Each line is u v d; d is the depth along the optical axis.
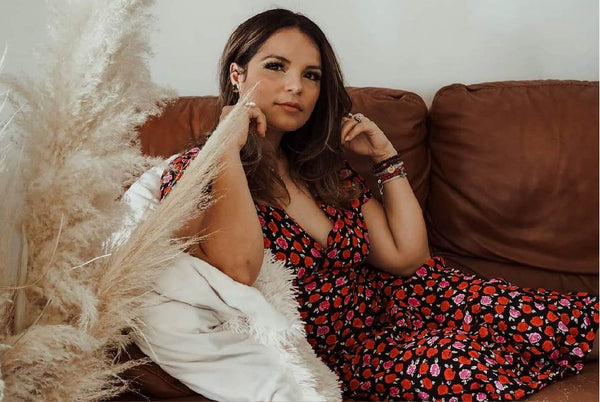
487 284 1.69
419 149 1.96
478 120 1.92
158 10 2.11
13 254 1.11
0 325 1.07
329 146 1.68
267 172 1.55
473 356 1.44
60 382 1.08
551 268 1.90
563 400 1.41
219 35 2.14
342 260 1.61
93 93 1.06
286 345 1.26
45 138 1.06
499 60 2.23
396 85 2.22
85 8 1.06
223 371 1.20
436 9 2.19
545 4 2.21
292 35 1.57
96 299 1.04
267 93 1.56
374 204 1.79
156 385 1.23
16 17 1.99
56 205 1.06
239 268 1.30
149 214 1.13
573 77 2.26
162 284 1.22
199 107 1.91
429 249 1.97
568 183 1.90
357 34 2.18
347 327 1.62
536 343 1.58
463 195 1.93
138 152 1.14
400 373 1.47
